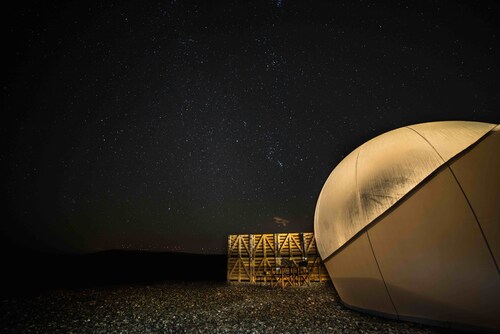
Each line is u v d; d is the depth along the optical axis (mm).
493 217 4594
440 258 5055
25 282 14352
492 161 4730
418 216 5336
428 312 5387
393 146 6488
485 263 4637
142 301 9531
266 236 14508
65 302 9367
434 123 6727
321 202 8078
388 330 5332
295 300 9250
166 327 6281
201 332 5844
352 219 6492
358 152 7504
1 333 6105
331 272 7598
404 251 5484
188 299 9891
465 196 4863
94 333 5957
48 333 6020
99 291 11984
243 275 14266
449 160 5148
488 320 4695
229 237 15031
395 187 5793
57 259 23047
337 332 5477
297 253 13828
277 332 5668
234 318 6969
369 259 6117
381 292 6059
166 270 21953
